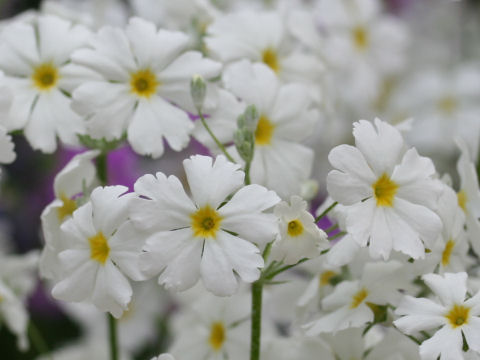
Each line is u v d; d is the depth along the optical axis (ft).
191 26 0.87
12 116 0.77
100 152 0.79
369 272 0.75
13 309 0.88
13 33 0.80
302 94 0.80
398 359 0.77
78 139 0.78
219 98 0.78
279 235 0.70
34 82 0.79
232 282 0.70
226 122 0.77
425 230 0.72
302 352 0.79
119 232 0.71
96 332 1.04
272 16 0.86
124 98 0.77
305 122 0.79
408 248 0.71
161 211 0.70
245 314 0.83
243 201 0.71
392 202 0.72
